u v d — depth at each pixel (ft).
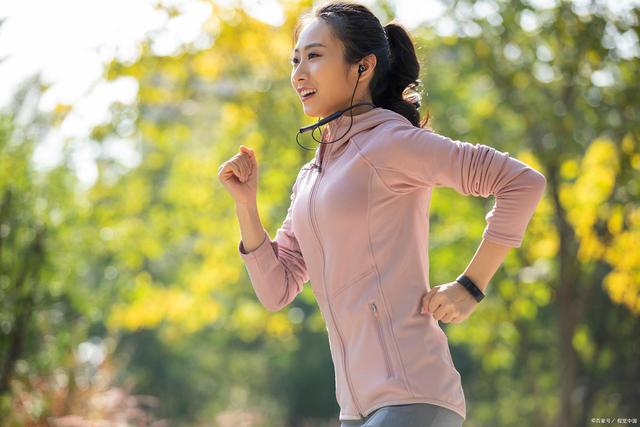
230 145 60.54
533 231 52.26
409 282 11.89
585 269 52.95
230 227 62.13
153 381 120.06
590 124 48.37
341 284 12.03
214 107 58.18
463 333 63.36
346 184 11.87
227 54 53.67
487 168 11.52
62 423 31.24
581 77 46.32
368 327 11.86
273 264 13.60
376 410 11.84
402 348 11.70
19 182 33.06
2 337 31.94
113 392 34.37
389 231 11.87
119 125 52.70
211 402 126.00
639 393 59.16
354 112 12.47
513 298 58.23
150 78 53.01
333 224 11.94
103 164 55.31
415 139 11.68
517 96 50.31
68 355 33.94
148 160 62.95
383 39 12.61
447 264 57.00
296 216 12.53
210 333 123.75
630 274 43.14
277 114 55.72
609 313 61.16
